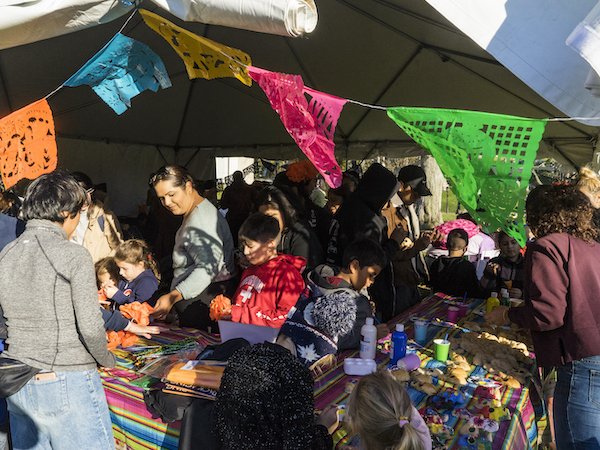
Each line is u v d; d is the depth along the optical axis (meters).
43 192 1.75
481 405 1.80
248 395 1.19
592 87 1.62
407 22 4.09
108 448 1.84
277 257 2.32
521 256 3.50
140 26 4.46
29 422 1.79
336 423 1.61
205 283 2.56
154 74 2.32
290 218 3.11
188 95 6.91
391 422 1.26
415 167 4.32
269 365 1.24
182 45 2.14
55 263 1.68
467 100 5.47
